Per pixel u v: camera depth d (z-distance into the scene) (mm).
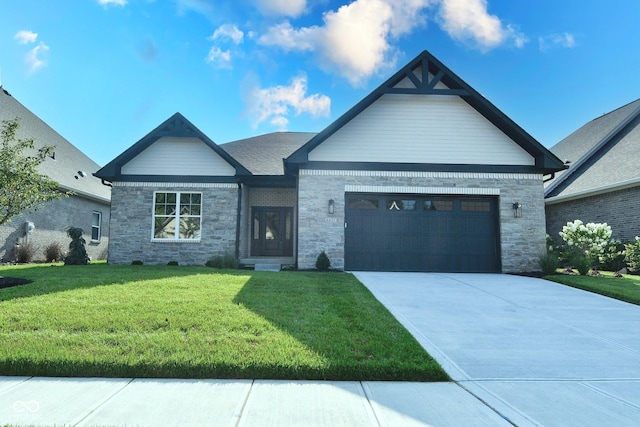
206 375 4051
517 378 4207
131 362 4062
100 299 6539
